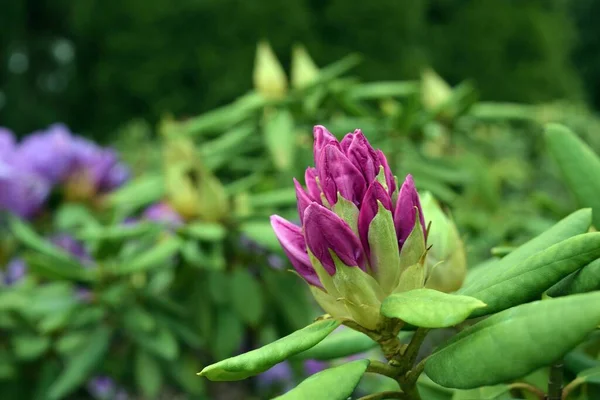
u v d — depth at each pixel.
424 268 1.07
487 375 0.86
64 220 3.37
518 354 0.84
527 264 1.00
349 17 17.06
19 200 3.44
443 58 21.11
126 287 2.87
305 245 1.12
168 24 17.44
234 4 16.94
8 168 3.33
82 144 3.71
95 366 2.83
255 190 2.91
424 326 0.91
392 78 17.22
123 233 2.56
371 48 17.19
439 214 1.30
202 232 2.58
